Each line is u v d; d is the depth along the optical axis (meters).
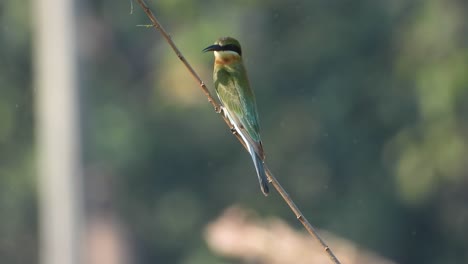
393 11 24.03
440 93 22.05
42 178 23.28
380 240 24.16
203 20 24.17
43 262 24.08
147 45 26.53
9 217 25.16
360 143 24.12
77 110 22.81
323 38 24.41
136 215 26.12
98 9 25.94
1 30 25.12
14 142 25.34
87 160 22.97
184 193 25.55
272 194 24.47
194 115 24.58
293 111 24.36
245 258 13.24
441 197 24.03
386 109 23.73
